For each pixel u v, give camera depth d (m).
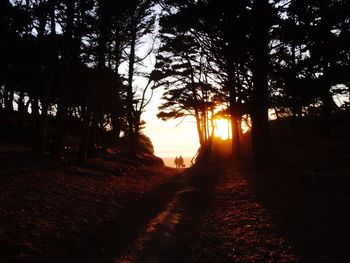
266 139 19.42
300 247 7.69
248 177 17.22
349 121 32.59
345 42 21.55
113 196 14.17
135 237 9.21
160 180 21.91
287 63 21.17
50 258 7.44
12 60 26.91
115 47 27.14
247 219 10.32
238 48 17.89
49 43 22.36
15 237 7.96
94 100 21.69
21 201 10.62
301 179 13.61
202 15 16.88
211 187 16.69
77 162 19.81
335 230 8.41
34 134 24.83
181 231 9.83
